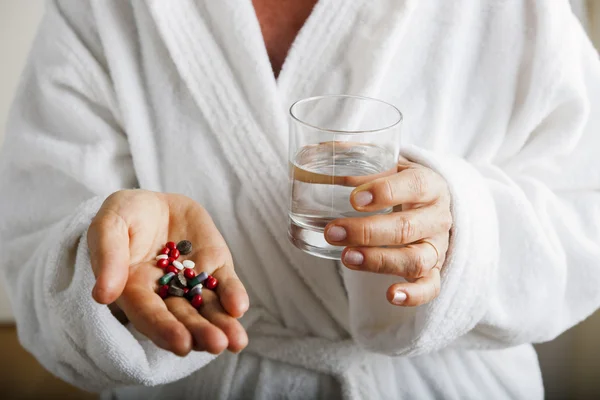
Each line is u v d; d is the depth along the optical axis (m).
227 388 0.72
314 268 0.70
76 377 0.65
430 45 0.69
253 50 0.66
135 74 0.69
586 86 0.72
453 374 0.73
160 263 0.55
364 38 0.67
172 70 0.69
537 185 0.70
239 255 0.71
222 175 0.70
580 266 0.70
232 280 0.54
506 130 0.71
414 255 0.55
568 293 0.71
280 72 0.68
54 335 0.62
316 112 0.67
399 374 0.72
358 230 0.53
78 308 0.58
